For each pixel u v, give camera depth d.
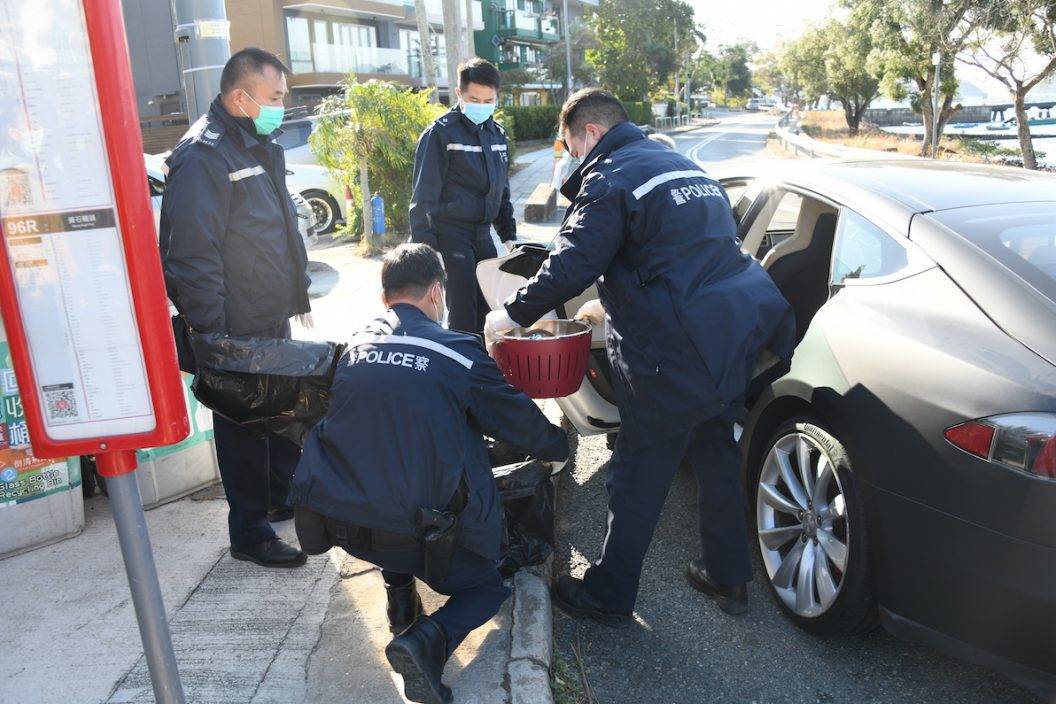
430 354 2.45
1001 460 2.14
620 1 48.72
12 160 1.55
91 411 1.66
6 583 3.14
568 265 2.61
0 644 2.77
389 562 2.46
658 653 2.88
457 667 2.64
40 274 1.60
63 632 2.84
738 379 2.59
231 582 3.16
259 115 2.98
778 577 3.05
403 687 2.55
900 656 2.84
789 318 2.73
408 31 34.88
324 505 2.35
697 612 3.12
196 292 2.83
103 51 1.51
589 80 49.16
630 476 2.84
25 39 1.51
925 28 25.86
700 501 3.00
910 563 2.41
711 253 2.64
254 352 2.88
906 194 3.11
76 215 1.57
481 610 2.52
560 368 2.89
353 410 2.39
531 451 2.67
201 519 3.67
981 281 2.55
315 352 2.96
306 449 2.48
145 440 1.68
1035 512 2.07
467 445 2.45
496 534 2.49
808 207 3.67
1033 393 2.15
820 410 2.78
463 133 4.61
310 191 12.29
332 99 11.02
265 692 2.53
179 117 24.78
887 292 2.81
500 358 2.90
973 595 2.24
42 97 1.53
